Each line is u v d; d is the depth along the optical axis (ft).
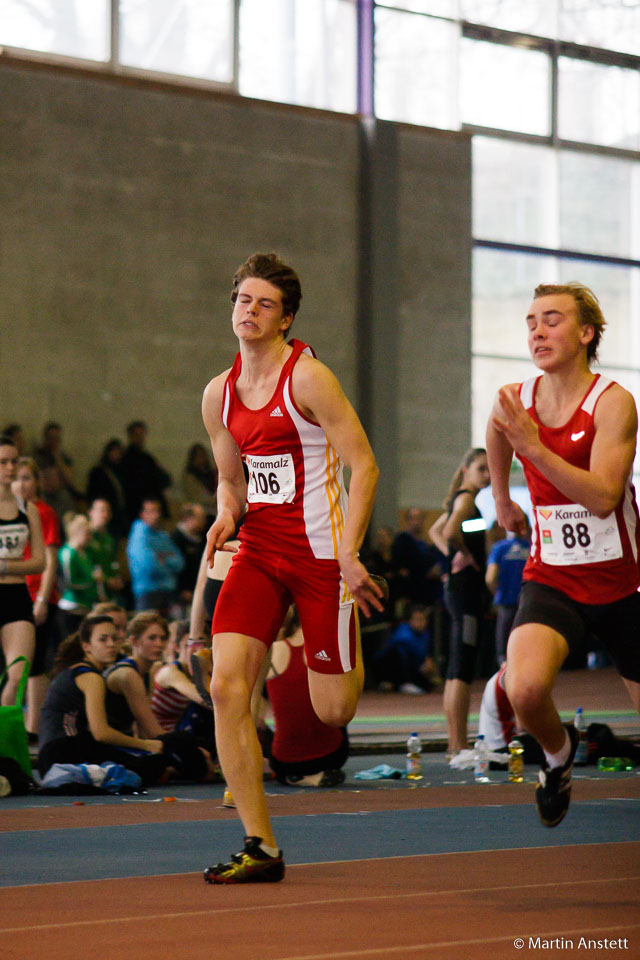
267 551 33.88
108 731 61.11
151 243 154.10
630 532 32.24
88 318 149.69
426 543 149.38
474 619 71.10
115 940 24.57
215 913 27.43
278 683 60.34
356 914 27.25
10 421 144.46
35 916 27.09
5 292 144.97
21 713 59.16
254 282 33.71
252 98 161.48
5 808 51.83
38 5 150.82
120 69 155.33
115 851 37.65
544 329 32.53
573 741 32.14
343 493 34.40
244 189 160.35
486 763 63.98
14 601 69.82
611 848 37.86
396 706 122.72
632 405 32.30
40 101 147.74
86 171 150.30
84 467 148.25
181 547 127.54
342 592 33.88
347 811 49.08
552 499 32.65
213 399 35.14
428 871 33.24
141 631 71.77
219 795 57.77
